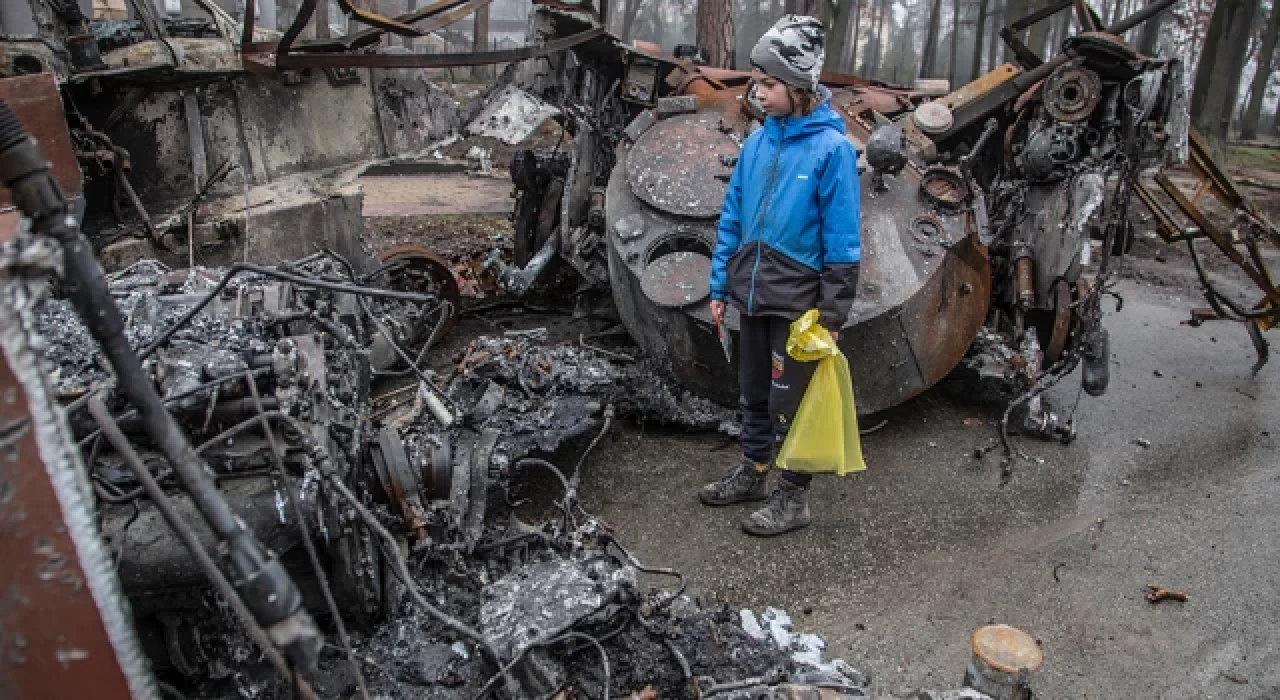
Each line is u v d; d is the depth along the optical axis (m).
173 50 4.58
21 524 1.39
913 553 3.83
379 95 6.09
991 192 5.36
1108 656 3.22
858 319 4.24
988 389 5.21
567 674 2.64
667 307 4.41
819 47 3.30
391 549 2.48
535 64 5.71
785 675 2.72
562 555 3.23
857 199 3.36
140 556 2.19
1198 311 6.00
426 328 5.56
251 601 1.50
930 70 28.84
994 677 2.53
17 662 1.49
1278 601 3.55
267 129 5.29
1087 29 4.94
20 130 1.39
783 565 3.72
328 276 3.63
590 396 4.24
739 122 5.19
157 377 2.37
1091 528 4.06
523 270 5.75
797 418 3.55
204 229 4.62
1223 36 18.06
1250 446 4.94
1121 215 4.96
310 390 2.51
